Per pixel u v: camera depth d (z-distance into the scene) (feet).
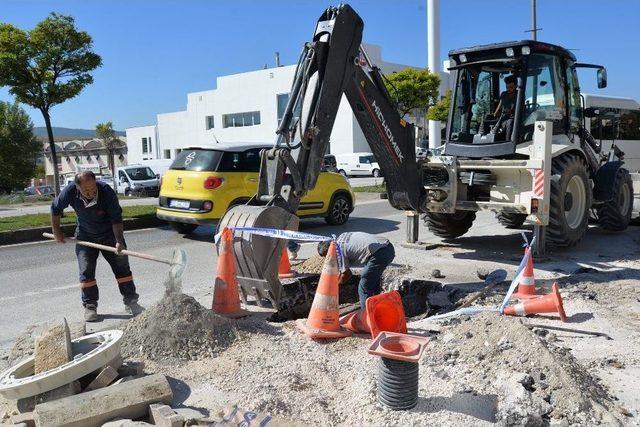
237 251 18.75
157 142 178.19
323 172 40.32
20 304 22.11
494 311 18.30
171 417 11.16
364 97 22.54
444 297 21.59
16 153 176.45
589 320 17.87
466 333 15.55
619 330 16.97
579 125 31.60
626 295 20.83
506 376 13.03
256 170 34.99
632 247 30.58
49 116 48.60
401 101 74.69
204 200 33.35
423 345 11.89
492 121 28.53
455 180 27.76
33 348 15.62
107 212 19.15
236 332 16.37
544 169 25.52
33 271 28.07
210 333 15.84
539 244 27.30
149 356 15.07
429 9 78.54
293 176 19.44
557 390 12.34
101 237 19.44
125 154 215.92
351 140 133.39
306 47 20.12
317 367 14.38
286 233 17.81
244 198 34.32
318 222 43.32
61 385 12.42
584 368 13.99
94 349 13.50
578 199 29.14
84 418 11.21
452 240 33.58
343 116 134.21
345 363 14.69
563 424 11.37
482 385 12.94
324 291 16.61
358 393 12.85
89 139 246.06
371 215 47.55
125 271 19.97
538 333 16.58
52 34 45.19
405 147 24.93
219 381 13.74
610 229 34.27
